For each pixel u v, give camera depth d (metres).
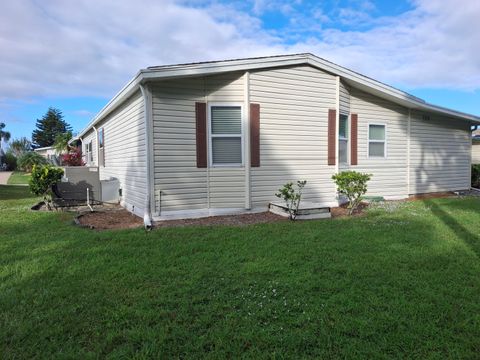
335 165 8.73
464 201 10.05
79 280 3.62
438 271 3.89
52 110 61.69
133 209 8.23
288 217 7.23
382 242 5.15
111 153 10.88
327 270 3.93
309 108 8.32
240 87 7.50
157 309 2.97
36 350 2.39
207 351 2.40
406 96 9.90
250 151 7.62
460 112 11.72
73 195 9.68
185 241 5.23
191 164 7.28
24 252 4.65
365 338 2.55
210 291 3.35
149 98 6.84
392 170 10.78
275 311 2.93
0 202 10.23
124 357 2.31
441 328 2.68
